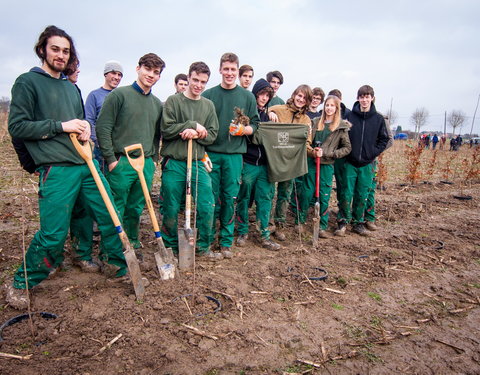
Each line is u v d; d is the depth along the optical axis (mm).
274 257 4492
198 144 3971
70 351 2525
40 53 2934
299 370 2510
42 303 3104
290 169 4734
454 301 3605
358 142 5305
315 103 6023
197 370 2424
